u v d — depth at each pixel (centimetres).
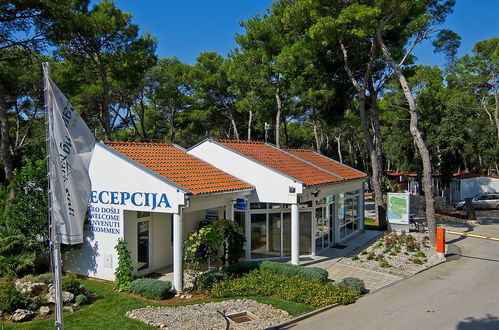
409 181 4691
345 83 2545
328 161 2167
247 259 1457
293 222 1343
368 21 1777
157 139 4456
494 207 3338
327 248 1720
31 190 1267
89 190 735
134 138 4047
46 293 995
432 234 1781
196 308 963
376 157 2372
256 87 3247
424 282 1234
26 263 1176
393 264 1443
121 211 1180
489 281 1239
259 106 3466
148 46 2581
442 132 3659
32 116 3216
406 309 985
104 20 2236
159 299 1031
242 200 1366
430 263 1469
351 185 1984
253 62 3231
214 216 1530
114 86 3003
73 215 702
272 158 1642
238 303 1000
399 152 4166
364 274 1316
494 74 3619
